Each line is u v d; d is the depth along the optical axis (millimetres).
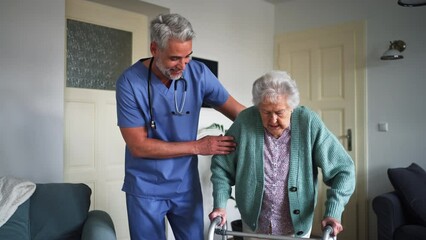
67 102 2645
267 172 1423
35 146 2197
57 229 1807
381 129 3279
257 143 1425
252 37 3820
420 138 3059
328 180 1408
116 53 2947
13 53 2111
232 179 1562
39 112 2213
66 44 2660
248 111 1485
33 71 2186
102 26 2854
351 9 3469
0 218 1711
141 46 3090
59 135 2297
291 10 3928
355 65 3434
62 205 1860
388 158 3240
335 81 3578
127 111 1484
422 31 3037
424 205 2465
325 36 3646
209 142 1479
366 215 3344
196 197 1666
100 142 2836
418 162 3068
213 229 1280
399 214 2537
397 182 2635
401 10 3150
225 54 3514
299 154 1385
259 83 1322
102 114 2850
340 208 1272
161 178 1556
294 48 3893
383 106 3273
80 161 2717
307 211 1413
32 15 2178
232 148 1496
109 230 1682
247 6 3758
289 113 1333
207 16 3326
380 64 3285
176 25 1299
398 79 3180
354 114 3439
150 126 1526
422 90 3045
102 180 2846
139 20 3076
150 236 1581
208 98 1676
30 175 2178
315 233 3637
